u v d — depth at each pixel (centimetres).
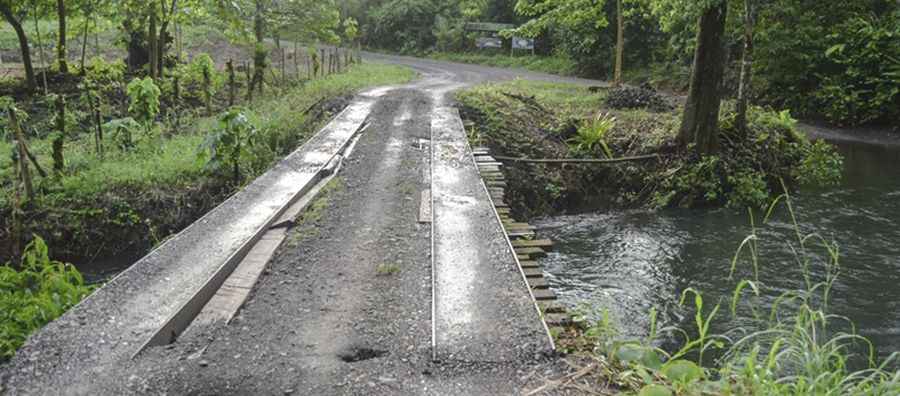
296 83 1983
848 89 2188
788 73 2311
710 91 1359
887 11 2278
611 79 2741
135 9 1630
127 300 539
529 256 703
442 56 3666
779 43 2216
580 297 856
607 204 1316
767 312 798
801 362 430
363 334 510
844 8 2303
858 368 667
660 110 1728
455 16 3950
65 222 912
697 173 1334
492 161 1138
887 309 805
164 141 1198
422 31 3941
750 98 2378
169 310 522
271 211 792
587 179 1335
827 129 2178
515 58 3312
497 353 459
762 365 444
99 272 880
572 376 431
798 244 1058
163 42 1788
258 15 2094
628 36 2731
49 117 1262
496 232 716
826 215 1223
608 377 428
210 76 1570
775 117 1623
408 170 1031
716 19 1328
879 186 1448
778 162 1456
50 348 464
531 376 432
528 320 507
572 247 1070
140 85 1190
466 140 1199
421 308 555
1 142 1135
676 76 2503
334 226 779
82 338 479
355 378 436
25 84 1509
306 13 2630
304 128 1341
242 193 870
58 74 1612
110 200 951
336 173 1007
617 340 477
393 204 863
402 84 2070
